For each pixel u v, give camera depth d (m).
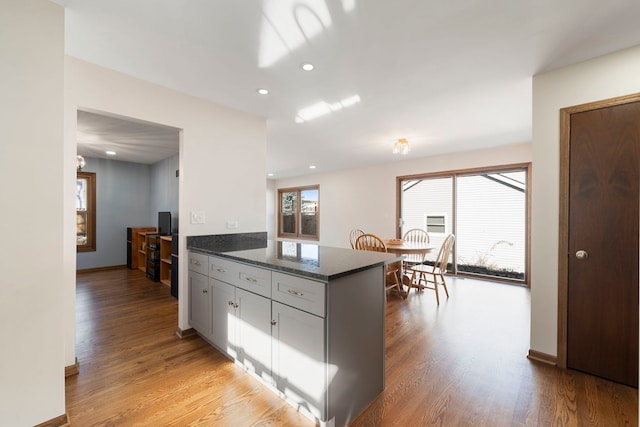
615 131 1.83
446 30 1.62
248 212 2.97
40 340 1.38
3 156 1.29
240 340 1.97
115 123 3.17
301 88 2.38
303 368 1.52
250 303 1.88
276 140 4.06
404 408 1.63
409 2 1.41
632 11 1.45
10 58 1.31
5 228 1.29
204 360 2.13
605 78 1.86
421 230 5.09
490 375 1.95
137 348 2.32
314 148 4.57
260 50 1.84
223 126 2.76
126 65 2.03
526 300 3.67
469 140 4.09
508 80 2.22
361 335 1.64
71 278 1.94
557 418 1.54
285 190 8.25
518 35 1.66
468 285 4.46
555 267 2.05
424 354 2.25
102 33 1.67
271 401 1.67
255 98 2.60
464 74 2.14
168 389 1.78
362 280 1.65
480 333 2.64
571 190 1.99
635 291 1.78
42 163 1.39
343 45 1.77
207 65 2.03
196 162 2.58
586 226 1.93
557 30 1.62
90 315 3.10
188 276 2.56
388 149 4.64
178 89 2.41
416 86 2.34
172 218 4.63
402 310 3.29
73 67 1.94
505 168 4.54
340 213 6.80
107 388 1.78
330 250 2.31
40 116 1.38
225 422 1.50
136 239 5.61
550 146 2.06
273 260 1.82
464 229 5.02
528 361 2.14
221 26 1.60
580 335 1.97
